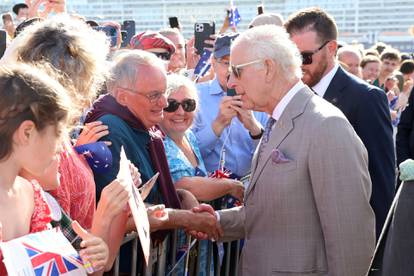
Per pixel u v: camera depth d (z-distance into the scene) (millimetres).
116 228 2273
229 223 3143
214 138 3904
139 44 4504
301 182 2703
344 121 2689
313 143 2660
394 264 1941
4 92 1722
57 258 1790
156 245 2957
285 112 2795
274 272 2740
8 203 1805
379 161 3518
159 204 2906
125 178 2139
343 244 2590
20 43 2387
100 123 2695
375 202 3502
